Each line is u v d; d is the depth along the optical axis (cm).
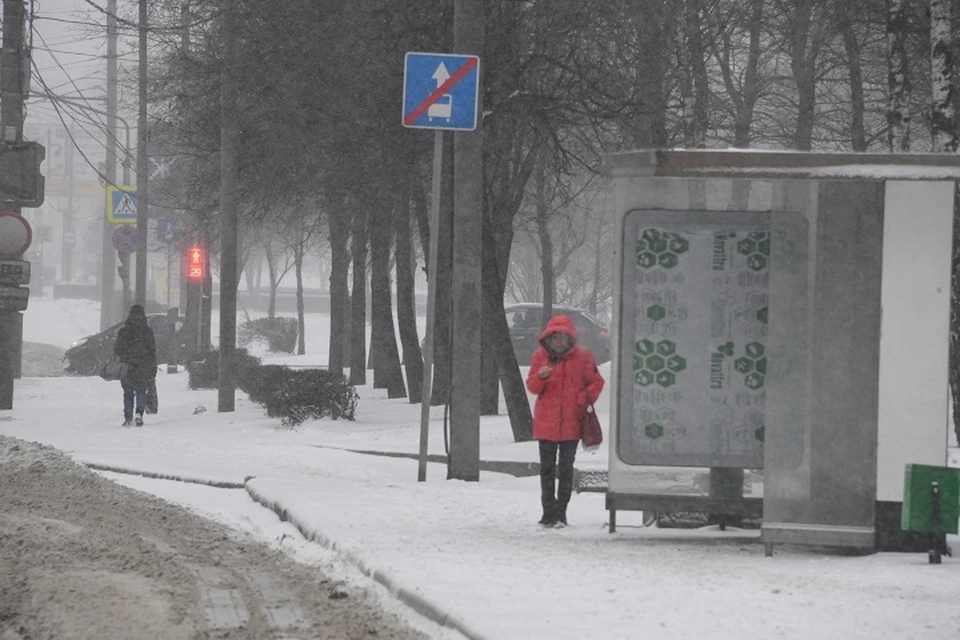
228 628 2705
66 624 2727
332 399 8606
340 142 8075
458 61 5353
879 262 3662
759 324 3959
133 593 3036
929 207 3656
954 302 6394
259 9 8400
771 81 11081
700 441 3959
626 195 3972
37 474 5438
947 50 6369
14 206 9619
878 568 3384
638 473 3978
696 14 8238
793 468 3650
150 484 5678
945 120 6362
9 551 3588
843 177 3612
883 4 8038
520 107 7281
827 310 3666
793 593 3011
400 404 10138
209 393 12825
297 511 4341
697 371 3966
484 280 7319
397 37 7450
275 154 8912
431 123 5344
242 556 3703
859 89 9081
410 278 10675
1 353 9975
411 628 2753
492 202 7881
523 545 3791
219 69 9094
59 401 11600
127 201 15488
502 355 7300
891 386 3659
